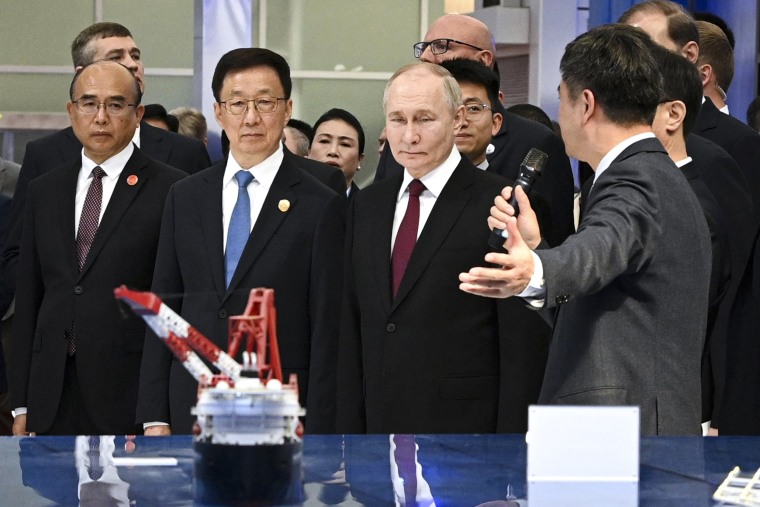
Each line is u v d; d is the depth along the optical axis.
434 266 4.29
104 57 6.94
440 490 2.67
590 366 3.35
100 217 5.29
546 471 2.74
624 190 3.29
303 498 2.61
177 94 11.48
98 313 5.15
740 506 2.55
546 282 2.95
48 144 6.12
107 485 2.71
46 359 5.20
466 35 6.14
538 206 4.65
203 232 4.77
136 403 5.17
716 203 4.54
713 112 5.80
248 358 2.66
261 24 11.37
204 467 2.59
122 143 5.33
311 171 5.50
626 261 3.12
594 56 3.44
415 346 4.26
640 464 2.91
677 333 3.35
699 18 7.71
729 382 4.78
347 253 4.50
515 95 13.31
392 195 4.48
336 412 4.52
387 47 11.59
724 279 4.57
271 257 4.74
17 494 2.64
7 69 11.41
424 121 4.36
